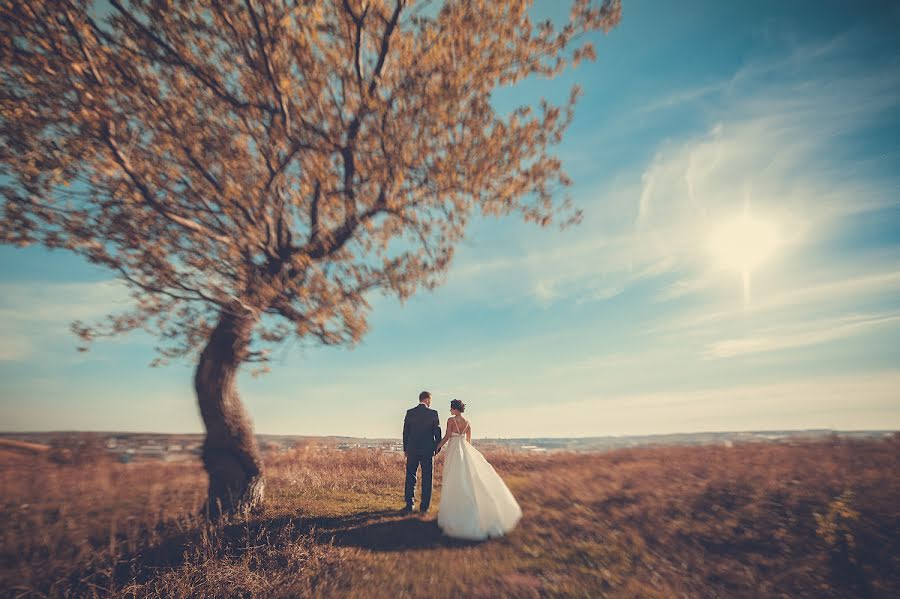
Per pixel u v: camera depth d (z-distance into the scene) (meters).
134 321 7.51
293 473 12.22
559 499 8.50
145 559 5.57
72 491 8.73
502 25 6.70
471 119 6.95
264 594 4.61
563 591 4.51
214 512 7.16
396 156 6.70
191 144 6.10
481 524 6.32
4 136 5.64
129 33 5.95
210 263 6.86
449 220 7.82
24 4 5.05
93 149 5.86
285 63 6.10
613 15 6.58
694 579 4.73
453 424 7.36
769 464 8.19
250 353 7.51
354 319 7.27
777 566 4.84
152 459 11.78
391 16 6.61
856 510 5.50
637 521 6.66
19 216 5.58
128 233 6.22
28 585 4.68
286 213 7.77
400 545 6.02
